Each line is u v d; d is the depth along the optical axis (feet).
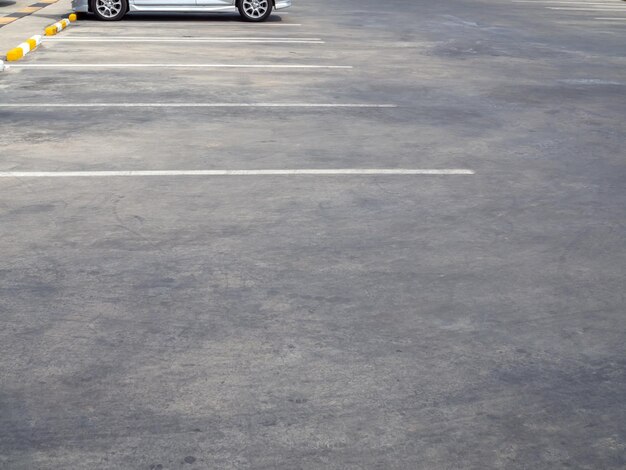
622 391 13.33
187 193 22.63
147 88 36.99
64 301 16.02
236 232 19.86
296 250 18.86
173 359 13.94
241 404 12.66
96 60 44.24
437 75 42.50
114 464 11.18
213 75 40.60
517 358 14.29
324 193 22.97
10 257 18.10
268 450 11.55
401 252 18.95
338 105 34.47
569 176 25.35
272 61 45.24
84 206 21.44
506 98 37.22
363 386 13.25
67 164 25.11
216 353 14.16
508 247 19.48
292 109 33.45
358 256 18.62
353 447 11.66
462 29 62.28
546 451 11.69
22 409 12.42
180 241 19.21
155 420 12.21
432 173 25.20
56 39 51.80
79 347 14.28
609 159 27.45
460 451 11.64
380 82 39.99
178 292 16.52
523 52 51.70
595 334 15.26
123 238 19.31
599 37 60.80
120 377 13.34
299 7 75.05
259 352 14.23
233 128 30.01
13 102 33.68
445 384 13.39
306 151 27.14
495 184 24.31
